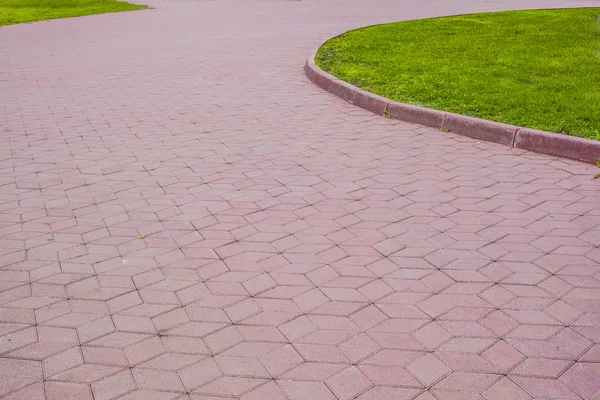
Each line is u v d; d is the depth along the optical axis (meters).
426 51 11.51
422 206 5.08
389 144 6.64
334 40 13.00
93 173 5.86
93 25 17.94
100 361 3.25
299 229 4.70
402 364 3.22
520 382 3.09
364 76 9.48
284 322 3.58
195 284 3.97
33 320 3.59
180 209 5.05
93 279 4.02
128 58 12.06
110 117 7.80
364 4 22.11
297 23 17.00
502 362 3.23
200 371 3.19
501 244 4.44
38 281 4.00
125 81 9.94
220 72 10.56
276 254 4.33
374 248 4.41
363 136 6.93
